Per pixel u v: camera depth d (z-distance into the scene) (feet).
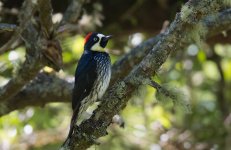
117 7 43.34
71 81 38.47
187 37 24.52
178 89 25.18
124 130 50.75
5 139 47.03
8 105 37.04
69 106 52.06
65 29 33.55
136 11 43.62
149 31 45.01
